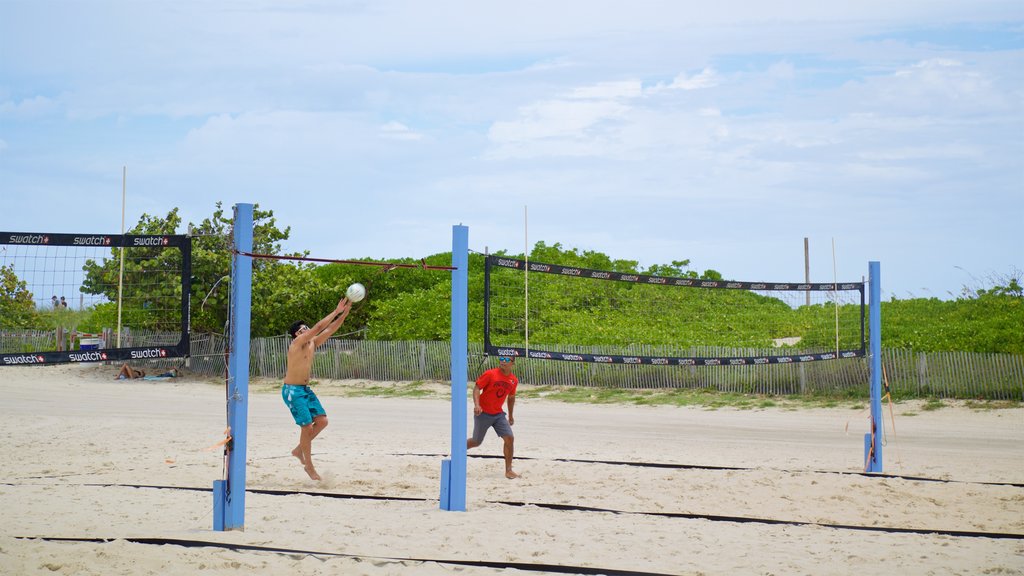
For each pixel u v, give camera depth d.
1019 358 18.16
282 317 27.97
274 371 25.70
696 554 6.26
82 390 22.83
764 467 11.03
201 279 25.78
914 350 21.42
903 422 16.70
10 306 21.00
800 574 5.76
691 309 26.53
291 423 16.33
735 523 7.42
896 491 9.00
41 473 9.73
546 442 13.74
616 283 28.08
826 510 8.13
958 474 10.48
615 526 7.17
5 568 5.32
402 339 26.58
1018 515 8.00
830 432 15.46
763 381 20.58
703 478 9.65
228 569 5.52
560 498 8.52
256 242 27.25
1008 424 16.17
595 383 22.28
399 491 8.75
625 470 10.18
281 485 8.98
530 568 5.71
